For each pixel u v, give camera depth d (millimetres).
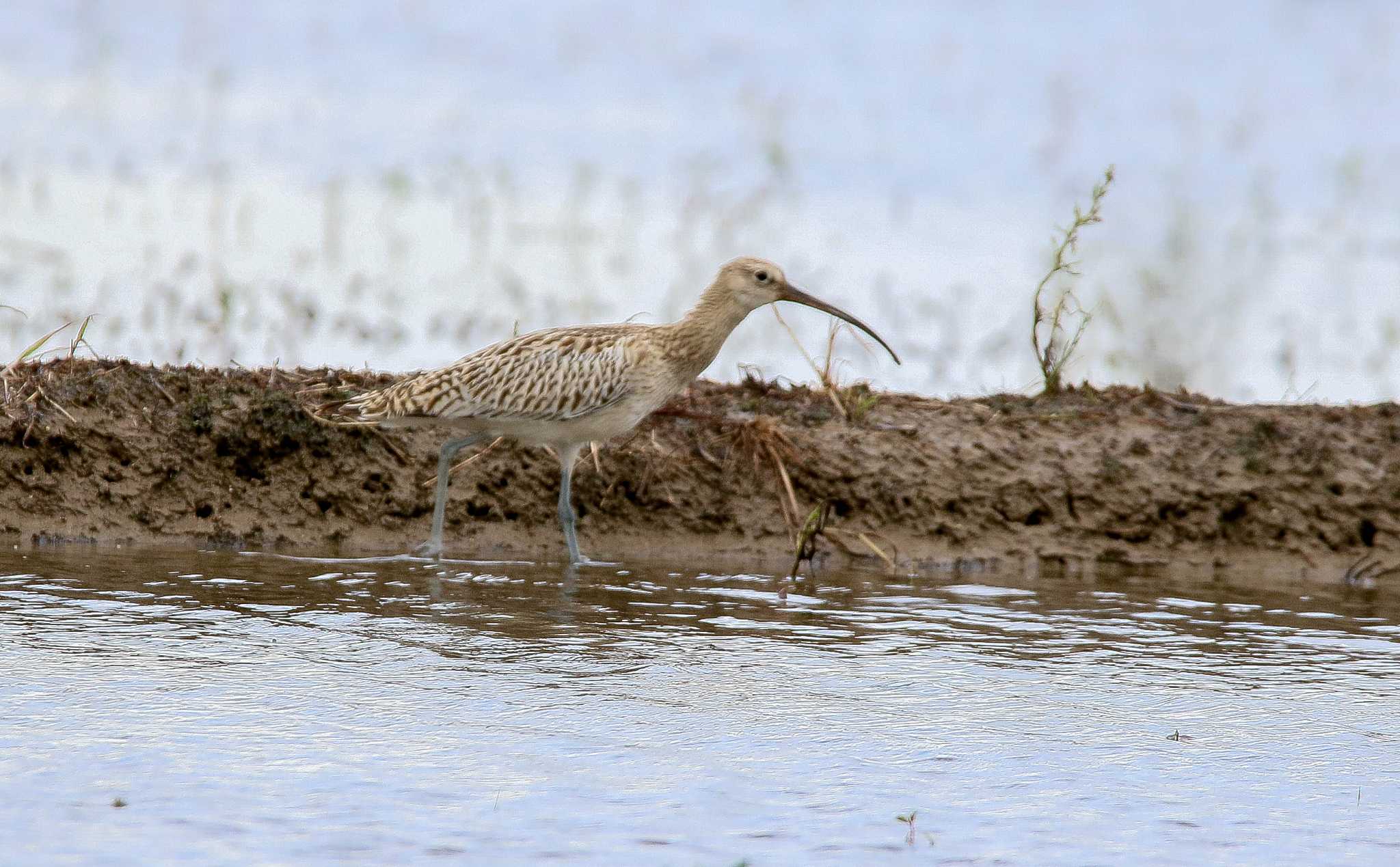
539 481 13297
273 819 7156
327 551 12555
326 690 8844
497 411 12266
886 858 7020
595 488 13297
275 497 12914
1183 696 9406
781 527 13227
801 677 9484
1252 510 13438
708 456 13391
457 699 8797
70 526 12461
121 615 10133
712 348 13211
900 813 7504
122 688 8703
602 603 11109
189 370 13453
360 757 7895
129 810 7176
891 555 13055
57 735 7977
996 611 11320
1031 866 6984
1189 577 12773
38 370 13133
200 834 6984
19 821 7020
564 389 12258
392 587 11297
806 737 8453
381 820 7195
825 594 11688
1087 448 13695
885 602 11492
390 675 9172
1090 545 13344
